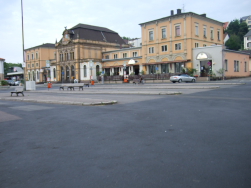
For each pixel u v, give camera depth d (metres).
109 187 3.45
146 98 14.94
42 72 82.50
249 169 3.89
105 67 62.41
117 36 75.38
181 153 4.71
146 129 6.76
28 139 6.27
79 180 3.72
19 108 12.61
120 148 5.18
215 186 3.38
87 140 5.93
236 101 12.09
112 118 8.59
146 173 3.87
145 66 53.56
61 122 8.30
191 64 45.69
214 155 4.55
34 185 3.62
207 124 7.11
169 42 48.66
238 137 5.67
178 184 3.46
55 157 4.81
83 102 12.72
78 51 64.69
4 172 4.15
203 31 49.09
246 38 94.44
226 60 43.44
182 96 15.45
